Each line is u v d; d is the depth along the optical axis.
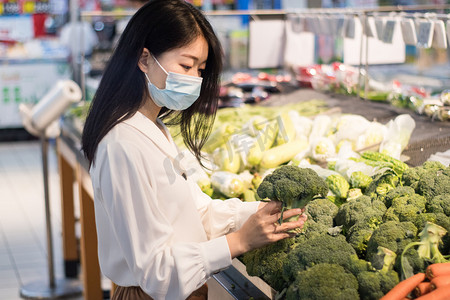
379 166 2.43
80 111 4.27
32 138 8.93
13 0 8.84
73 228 4.58
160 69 1.80
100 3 8.31
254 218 1.77
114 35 4.85
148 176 1.75
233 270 2.22
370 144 2.85
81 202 3.80
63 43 7.27
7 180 7.10
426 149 2.70
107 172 1.72
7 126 8.77
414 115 3.08
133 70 1.79
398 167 2.43
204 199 2.11
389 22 3.20
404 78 4.50
